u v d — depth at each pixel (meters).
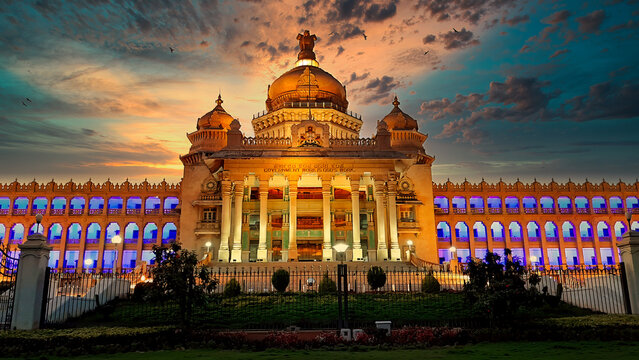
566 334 17.34
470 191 69.56
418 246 57.66
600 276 24.91
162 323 21.28
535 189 70.19
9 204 67.00
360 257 45.38
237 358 14.33
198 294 20.12
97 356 14.97
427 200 59.59
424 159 60.81
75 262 65.88
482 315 19.55
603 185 70.69
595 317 19.61
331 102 61.44
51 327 19.66
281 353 15.59
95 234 68.06
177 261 20.41
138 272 33.31
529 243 68.75
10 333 16.66
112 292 27.14
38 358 14.57
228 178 46.81
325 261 43.81
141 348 16.33
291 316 22.73
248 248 51.09
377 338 17.84
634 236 21.42
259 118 61.34
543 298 19.47
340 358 14.26
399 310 23.67
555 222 69.12
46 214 66.62
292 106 59.03
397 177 55.78
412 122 62.84
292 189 46.44
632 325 17.81
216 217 56.03
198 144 59.69
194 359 14.12
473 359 13.73
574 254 68.56
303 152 47.69
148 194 68.56
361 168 47.34
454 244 67.75
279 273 30.22
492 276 19.84
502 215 69.12
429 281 29.02
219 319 22.22
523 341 17.34
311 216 53.66
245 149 48.69
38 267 19.28
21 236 66.81
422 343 17.17
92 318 22.84
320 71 64.56
